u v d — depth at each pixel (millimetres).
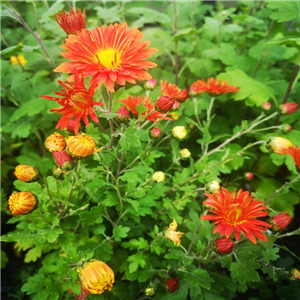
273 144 245
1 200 302
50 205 271
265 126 412
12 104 465
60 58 371
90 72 189
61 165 204
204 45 503
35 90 391
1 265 354
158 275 289
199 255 261
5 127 360
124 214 286
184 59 469
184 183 300
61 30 360
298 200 372
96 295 265
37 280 228
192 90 326
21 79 354
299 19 312
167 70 514
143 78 195
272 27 450
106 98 376
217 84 325
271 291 334
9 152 441
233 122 455
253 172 413
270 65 494
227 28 421
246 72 428
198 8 521
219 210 200
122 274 313
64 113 183
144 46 207
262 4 531
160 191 293
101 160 253
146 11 374
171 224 243
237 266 239
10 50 281
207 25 456
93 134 247
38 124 388
